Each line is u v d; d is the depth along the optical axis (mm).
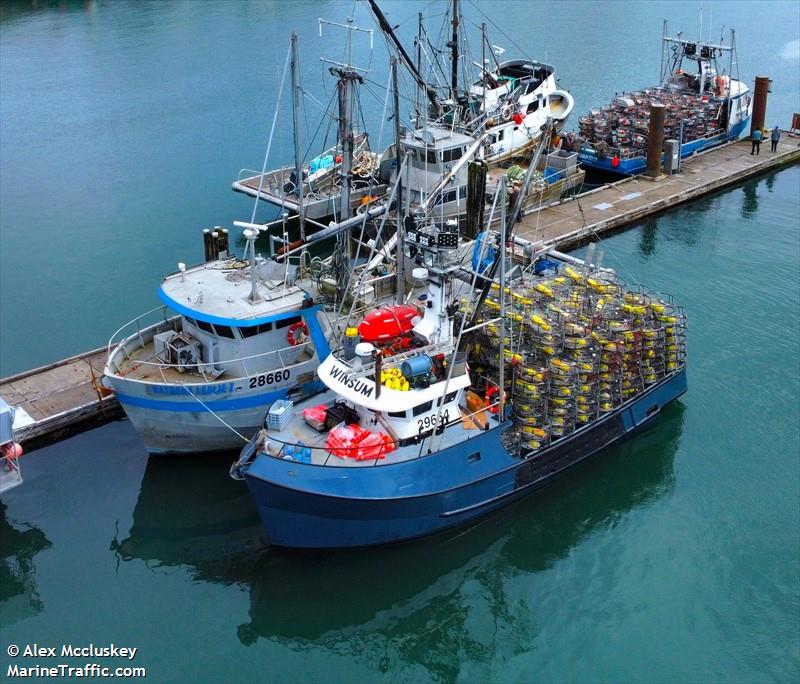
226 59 71562
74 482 27484
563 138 50781
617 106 52562
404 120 55312
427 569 24141
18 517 26188
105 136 57062
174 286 28812
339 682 21266
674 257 40594
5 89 66312
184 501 26891
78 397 29734
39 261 41688
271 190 45500
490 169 45906
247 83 66000
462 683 21125
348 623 22703
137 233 44219
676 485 26562
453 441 23891
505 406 24766
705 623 22297
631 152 49250
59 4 92188
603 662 21422
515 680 21172
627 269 39375
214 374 27703
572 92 62750
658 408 28625
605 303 26594
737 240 42312
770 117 59281
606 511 25703
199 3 90250
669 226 44031
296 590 23594
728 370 31609
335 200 42625
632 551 24422
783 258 40219
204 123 58812
